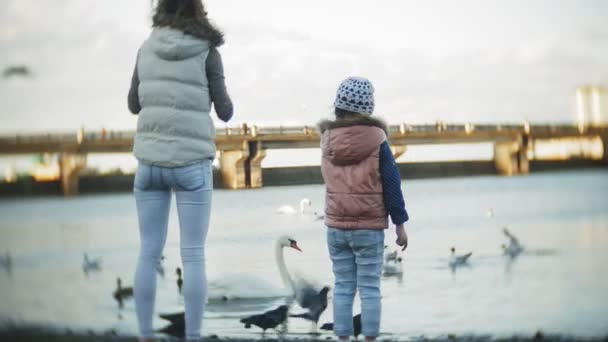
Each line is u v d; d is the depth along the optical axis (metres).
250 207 41.44
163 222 5.07
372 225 5.35
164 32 4.92
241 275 11.23
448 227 28.69
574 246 21.23
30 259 19.05
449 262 16.44
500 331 8.62
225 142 65.62
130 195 58.84
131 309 9.92
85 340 5.53
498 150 87.44
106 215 40.94
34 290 12.49
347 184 5.35
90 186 62.12
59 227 32.75
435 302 11.28
